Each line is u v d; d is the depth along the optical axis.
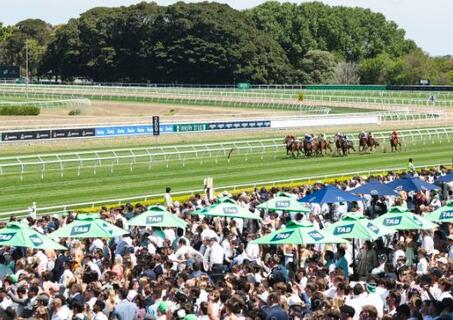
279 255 20.25
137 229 24.72
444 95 110.56
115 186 44.44
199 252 20.53
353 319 13.53
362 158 58.53
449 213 23.03
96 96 115.62
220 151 60.34
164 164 54.28
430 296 15.38
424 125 81.44
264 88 127.44
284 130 73.38
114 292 15.59
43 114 89.12
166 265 17.91
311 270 17.78
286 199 25.89
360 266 20.81
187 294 15.42
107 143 62.25
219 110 98.00
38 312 13.78
